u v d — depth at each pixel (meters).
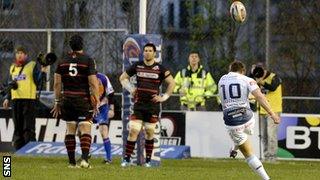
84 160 36.38
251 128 30.81
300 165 44.03
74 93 36.00
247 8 77.12
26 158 44.50
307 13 76.38
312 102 53.16
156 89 37.78
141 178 32.06
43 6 65.75
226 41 75.44
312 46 75.00
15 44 55.09
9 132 51.00
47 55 47.72
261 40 76.06
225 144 49.50
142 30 39.53
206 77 51.34
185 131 50.06
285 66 74.25
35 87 48.06
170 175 33.59
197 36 75.94
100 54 54.25
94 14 65.50
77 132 42.53
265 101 30.62
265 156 46.00
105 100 41.62
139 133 39.12
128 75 37.97
